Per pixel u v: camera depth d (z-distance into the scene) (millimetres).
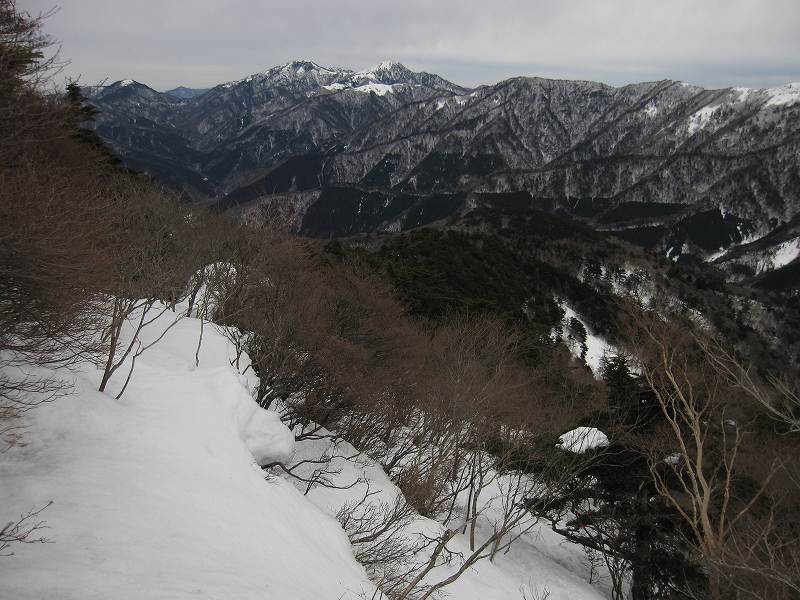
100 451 8109
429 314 28984
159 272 12781
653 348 17594
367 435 18453
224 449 9273
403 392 17656
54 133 9312
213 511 7430
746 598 13391
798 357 69438
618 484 17953
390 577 10656
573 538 18578
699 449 15883
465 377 18078
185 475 8094
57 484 6957
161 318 17266
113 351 9891
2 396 8062
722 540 14750
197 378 11312
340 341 15031
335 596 7086
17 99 8258
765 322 79188
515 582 15680
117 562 5625
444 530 15789
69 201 8406
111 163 26047
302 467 14039
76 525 6180
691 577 16141
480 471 17094
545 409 18656
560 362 25844
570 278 76125
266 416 11117
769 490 16484
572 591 17188
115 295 11078
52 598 4832
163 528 6594
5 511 6230
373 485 15625
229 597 5434
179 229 18750
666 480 17953
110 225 11570
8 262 6938
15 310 7523
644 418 18516
